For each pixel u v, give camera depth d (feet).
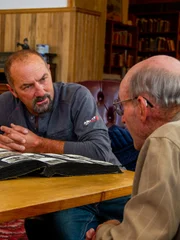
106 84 9.79
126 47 28.09
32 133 6.71
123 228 3.54
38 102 6.97
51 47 17.87
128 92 4.12
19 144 6.57
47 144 6.68
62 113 7.20
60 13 17.56
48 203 4.09
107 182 5.01
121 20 27.48
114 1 26.55
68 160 5.32
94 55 18.42
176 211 3.43
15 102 7.50
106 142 6.93
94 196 4.51
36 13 18.22
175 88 3.90
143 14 33.01
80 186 4.75
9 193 4.31
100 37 18.54
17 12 18.72
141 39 32.65
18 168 4.88
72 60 17.40
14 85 7.06
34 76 6.87
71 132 7.22
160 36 32.50
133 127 4.18
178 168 3.49
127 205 3.58
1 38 19.31
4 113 7.54
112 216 6.55
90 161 5.51
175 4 31.99
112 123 9.57
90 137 6.89
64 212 6.29
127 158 8.07
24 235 9.30
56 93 7.28
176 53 31.58
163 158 3.48
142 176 3.56
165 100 3.92
